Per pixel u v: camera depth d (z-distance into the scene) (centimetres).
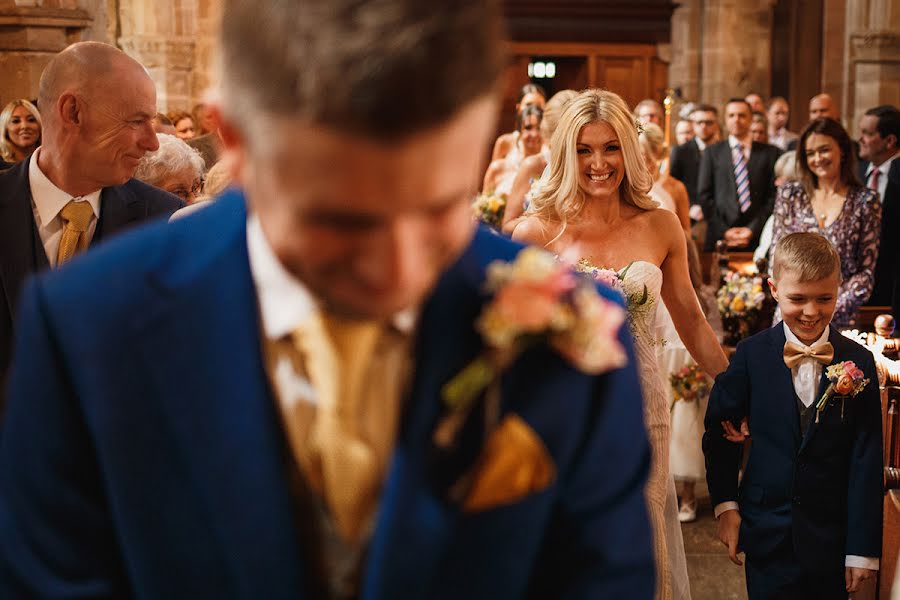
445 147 82
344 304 91
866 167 786
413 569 101
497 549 102
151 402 102
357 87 77
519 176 617
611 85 1700
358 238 85
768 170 964
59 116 277
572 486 106
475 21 82
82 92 276
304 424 104
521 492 101
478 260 109
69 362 103
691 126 1052
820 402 327
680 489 552
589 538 107
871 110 771
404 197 83
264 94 81
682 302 387
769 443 339
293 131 80
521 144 785
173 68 1339
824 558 330
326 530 106
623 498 108
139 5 1327
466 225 91
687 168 1011
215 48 90
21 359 106
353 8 80
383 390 105
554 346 103
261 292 104
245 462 101
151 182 372
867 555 322
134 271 104
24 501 106
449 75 80
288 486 104
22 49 684
